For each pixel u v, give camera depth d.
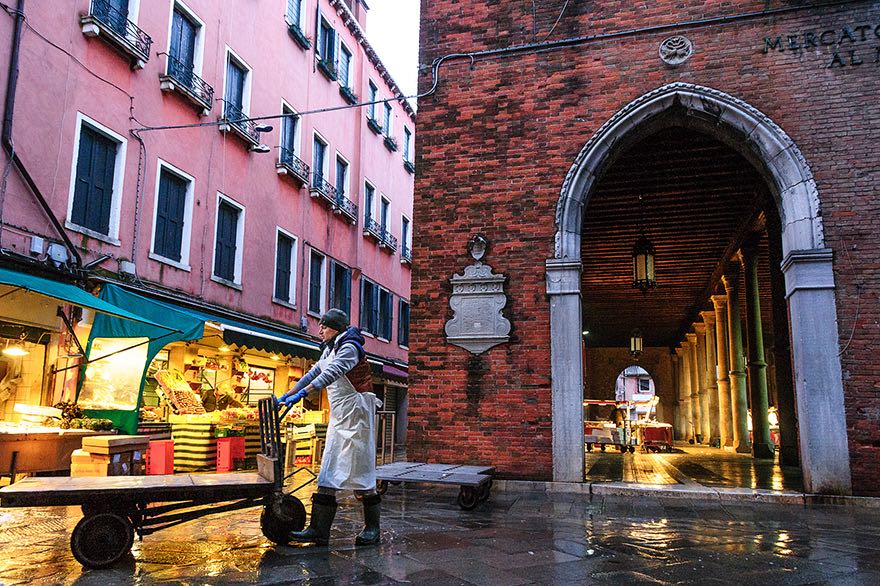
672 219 14.52
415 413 8.99
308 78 18.23
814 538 5.46
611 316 25.42
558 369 8.59
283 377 16.34
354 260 21.11
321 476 4.68
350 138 21.17
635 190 12.70
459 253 9.24
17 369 9.54
